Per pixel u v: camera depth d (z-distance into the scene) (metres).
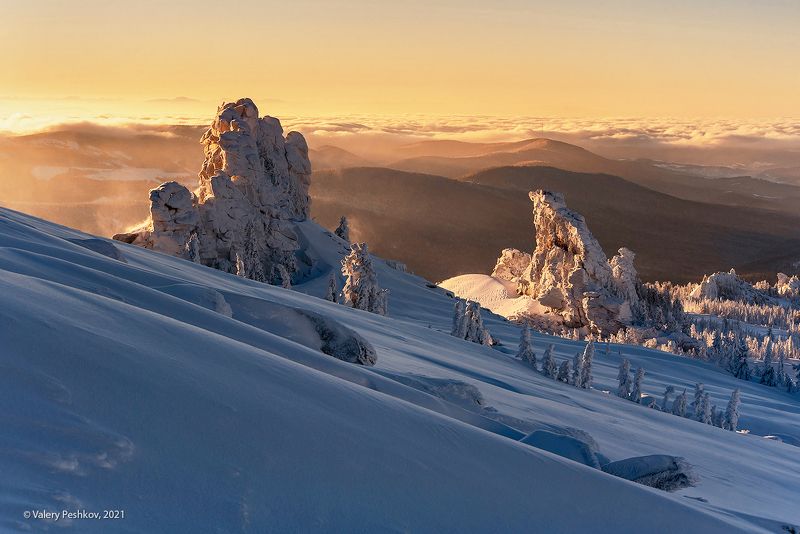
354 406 9.16
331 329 20.25
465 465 8.80
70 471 5.66
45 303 8.39
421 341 45.78
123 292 14.30
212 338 9.60
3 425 5.84
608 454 20.22
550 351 55.78
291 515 6.42
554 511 8.55
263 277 108.44
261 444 7.26
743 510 15.78
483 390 27.23
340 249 133.62
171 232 97.62
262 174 122.25
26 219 37.34
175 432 6.79
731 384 113.19
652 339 144.62
